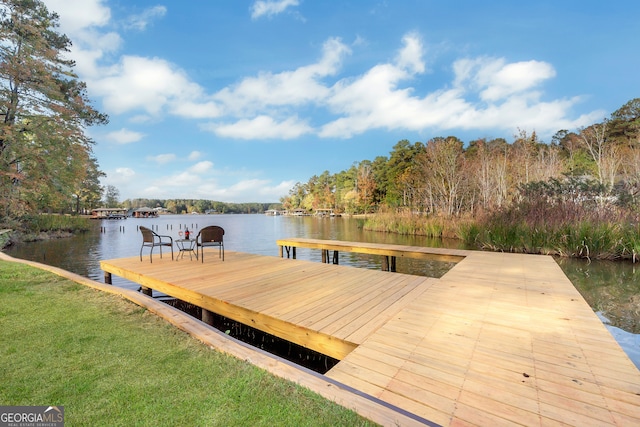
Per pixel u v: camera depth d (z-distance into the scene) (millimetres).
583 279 6285
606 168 18234
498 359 1804
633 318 4176
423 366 1740
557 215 9500
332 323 2582
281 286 3875
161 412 1516
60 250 13570
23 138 8602
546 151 24562
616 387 1486
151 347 2314
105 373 1924
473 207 18125
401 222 18734
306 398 1517
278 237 19172
